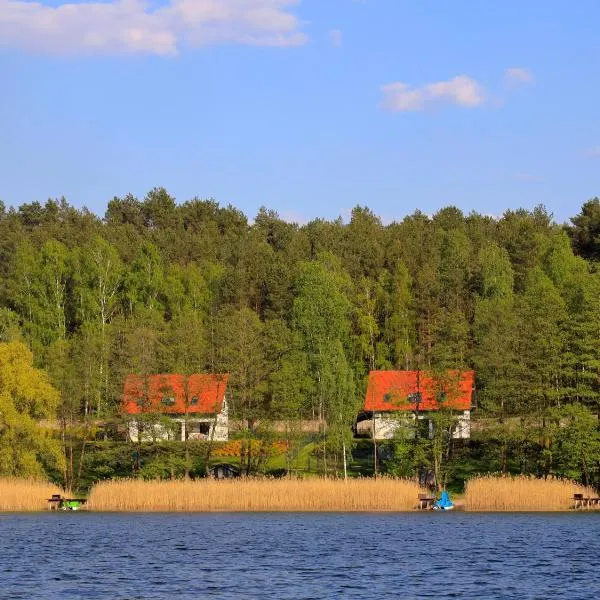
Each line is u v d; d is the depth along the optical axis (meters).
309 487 170.25
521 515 158.25
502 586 89.12
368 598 83.88
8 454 191.88
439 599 83.06
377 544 120.31
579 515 157.50
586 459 182.62
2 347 199.00
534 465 197.62
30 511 173.25
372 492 169.50
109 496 173.88
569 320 199.88
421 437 196.12
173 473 199.38
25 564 105.38
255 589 88.81
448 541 122.88
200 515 163.12
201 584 91.81
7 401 192.75
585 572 96.81
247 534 133.00
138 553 113.88
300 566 102.50
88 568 102.50
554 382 195.75
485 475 198.00
